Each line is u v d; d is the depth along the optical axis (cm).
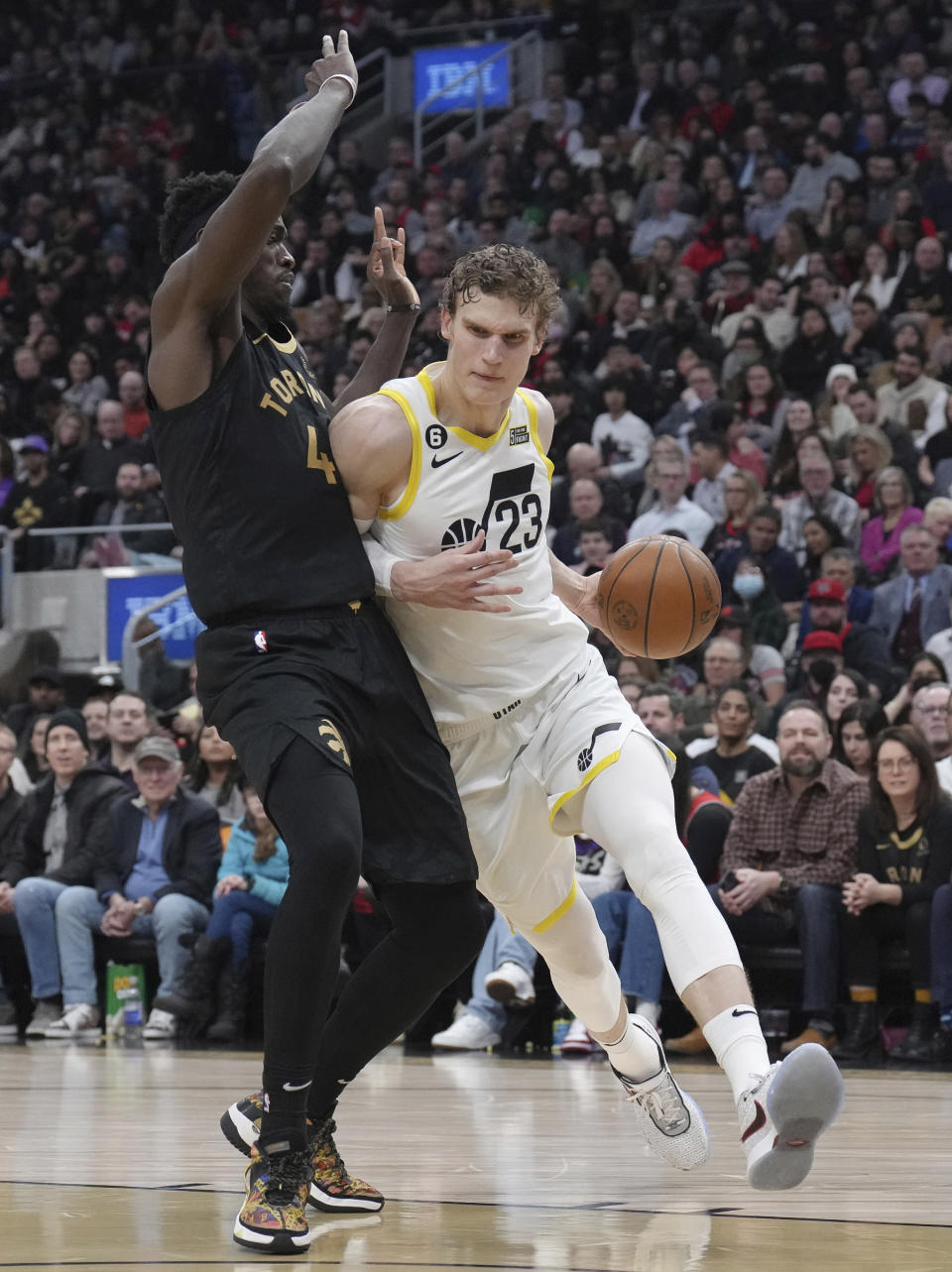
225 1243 274
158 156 2233
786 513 1220
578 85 2127
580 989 365
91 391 1797
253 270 330
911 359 1346
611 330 1592
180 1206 315
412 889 326
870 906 770
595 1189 346
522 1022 855
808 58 1928
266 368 326
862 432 1243
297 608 316
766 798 816
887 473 1171
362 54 2308
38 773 1134
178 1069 685
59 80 2342
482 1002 827
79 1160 388
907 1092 591
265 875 891
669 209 1794
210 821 933
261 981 902
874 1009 774
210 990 887
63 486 1499
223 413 315
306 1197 281
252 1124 333
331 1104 324
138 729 998
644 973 790
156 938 909
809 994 770
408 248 1958
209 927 888
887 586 1091
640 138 1920
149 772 928
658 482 1252
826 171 1739
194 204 341
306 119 310
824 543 1163
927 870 757
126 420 1667
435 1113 508
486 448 344
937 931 739
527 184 1959
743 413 1404
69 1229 287
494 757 354
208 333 315
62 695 1216
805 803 805
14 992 991
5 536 1334
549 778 347
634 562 374
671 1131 364
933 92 1809
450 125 2228
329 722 306
